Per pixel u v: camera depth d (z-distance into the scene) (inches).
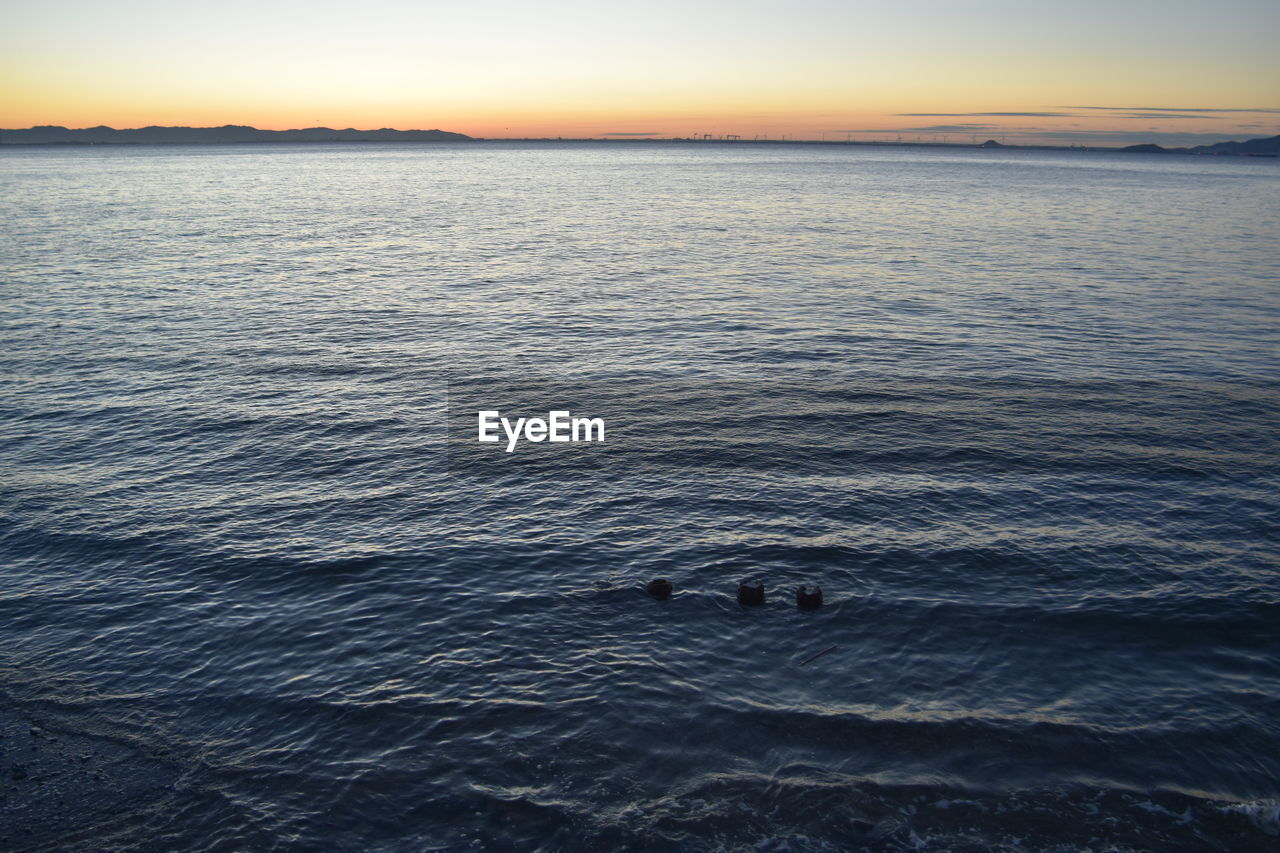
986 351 1638.8
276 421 1234.0
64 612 731.4
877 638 689.0
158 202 5433.1
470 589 765.9
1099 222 4279.0
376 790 526.0
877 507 938.1
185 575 792.9
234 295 2239.2
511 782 531.2
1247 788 525.7
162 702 613.6
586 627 704.4
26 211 4611.2
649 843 482.6
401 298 2222.0
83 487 997.2
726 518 912.3
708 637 690.2
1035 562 813.2
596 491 988.6
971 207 5265.8
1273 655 667.4
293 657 666.2
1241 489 985.5
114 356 1593.3
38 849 481.1
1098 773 536.7
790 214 4766.2
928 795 517.3
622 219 4490.7
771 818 499.5
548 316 2000.5
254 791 526.3
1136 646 679.1
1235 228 4025.6
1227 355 1608.0
